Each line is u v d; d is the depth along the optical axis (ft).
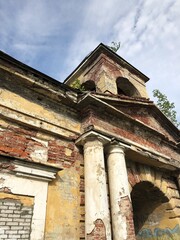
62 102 17.48
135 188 23.25
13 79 14.96
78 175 15.74
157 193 23.75
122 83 32.91
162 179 24.23
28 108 15.03
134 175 20.54
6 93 14.30
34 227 11.59
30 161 12.74
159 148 23.88
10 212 11.15
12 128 13.74
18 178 12.19
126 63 34.19
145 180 21.34
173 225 23.32
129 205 15.19
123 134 19.63
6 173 11.84
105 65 30.35
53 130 15.71
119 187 15.61
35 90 15.97
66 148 16.12
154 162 22.25
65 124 16.87
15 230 10.91
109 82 28.17
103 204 13.73
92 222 13.05
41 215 12.18
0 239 10.29
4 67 14.28
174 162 24.93
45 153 14.61
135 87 32.86
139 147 20.29
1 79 14.49
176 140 29.86
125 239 13.71
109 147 17.49
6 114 13.61
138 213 27.09
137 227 27.12
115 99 20.08
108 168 16.96
